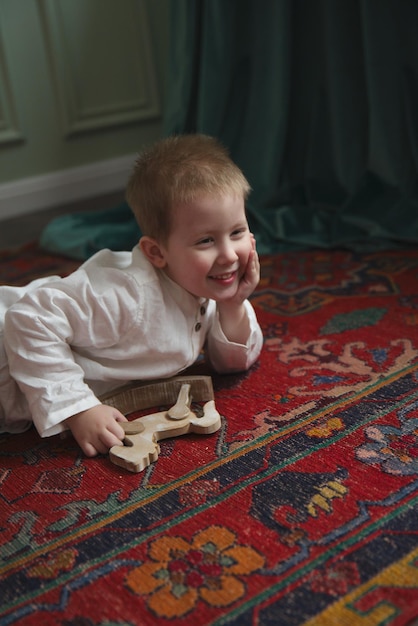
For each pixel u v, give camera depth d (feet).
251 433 3.42
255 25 6.35
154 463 3.26
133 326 3.55
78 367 3.49
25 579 2.61
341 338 4.36
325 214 6.38
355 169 6.29
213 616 2.34
